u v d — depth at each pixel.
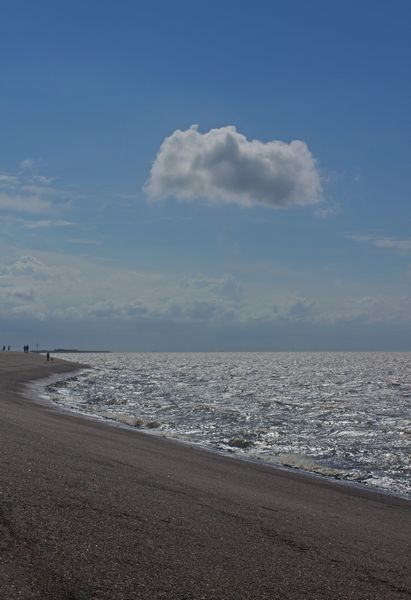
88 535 7.88
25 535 7.40
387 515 14.21
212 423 37.44
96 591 6.12
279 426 37.44
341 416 44.69
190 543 8.34
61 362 124.56
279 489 16.03
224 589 6.72
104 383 75.94
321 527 11.16
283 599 6.70
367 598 7.18
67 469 12.60
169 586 6.55
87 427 25.73
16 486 9.88
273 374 118.50
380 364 192.62
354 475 21.62
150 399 54.19
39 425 21.95
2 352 153.12
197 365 166.25
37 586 5.98
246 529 9.79
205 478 15.52
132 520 9.05
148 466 15.80
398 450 28.44
